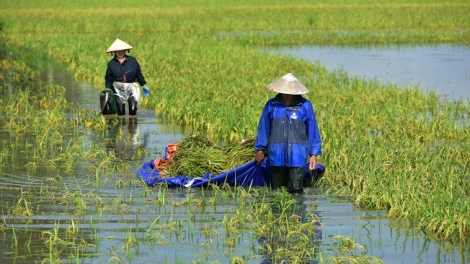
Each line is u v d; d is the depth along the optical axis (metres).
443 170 15.06
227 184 14.95
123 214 13.31
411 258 11.27
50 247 11.27
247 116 20.41
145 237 12.01
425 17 63.84
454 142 18.91
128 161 17.34
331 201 14.27
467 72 33.53
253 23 60.25
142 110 24.42
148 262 11.02
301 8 78.75
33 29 55.84
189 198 13.98
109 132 20.73
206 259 11.15
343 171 15.55
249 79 29.08
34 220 12.94
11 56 38.81
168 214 13.35
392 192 13.88
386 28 58.66
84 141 19.33
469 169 15.81
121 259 11.05
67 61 37.16
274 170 14.85
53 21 61.56
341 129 19.20
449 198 13.16
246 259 11.16
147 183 15.27
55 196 14.42
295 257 11.19
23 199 14.16
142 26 58.16
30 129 20.81
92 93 27.55
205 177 15.25
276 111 14.62
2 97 26.20
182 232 12.38
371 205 13.86
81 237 12.05
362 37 50.25
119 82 23.19
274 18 64.56
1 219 12.98
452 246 11.78
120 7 82.88
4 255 11.23
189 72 30.59
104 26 57.84
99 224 12.74
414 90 26.30
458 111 23.30
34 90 28.08
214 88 25.83
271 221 12.68
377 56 41.03
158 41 44.53
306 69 32.50
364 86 27.47
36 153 17.94
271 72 31.88
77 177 15.83
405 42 49.56
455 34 51.84
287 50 44.53
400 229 12.59
